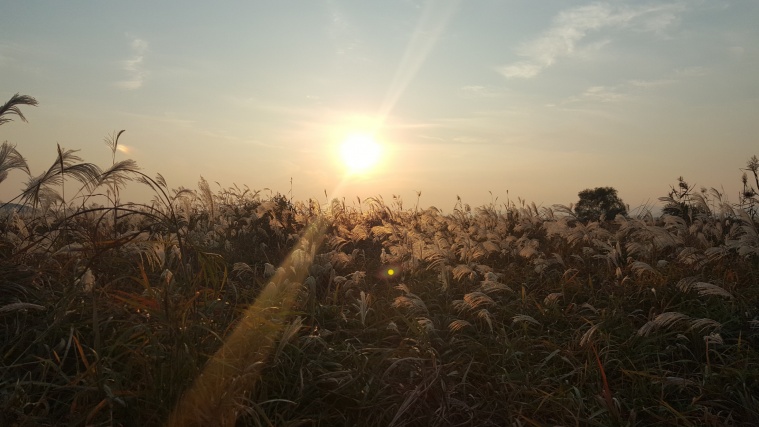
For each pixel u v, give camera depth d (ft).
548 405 16.12
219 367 14.08
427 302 23.59
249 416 13.44
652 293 23.00
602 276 26.21
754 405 15.16
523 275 27.81
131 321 15.97
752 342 18.92
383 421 14.73
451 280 26.35
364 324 19.75
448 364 16.79
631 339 19.08
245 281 25.03
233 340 15.83
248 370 13.74
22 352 15.10
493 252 32.71
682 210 35.76
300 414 14.21
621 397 16.55
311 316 19.88
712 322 18.08
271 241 34.88
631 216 36.29
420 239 32.71
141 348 14.43
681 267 26.63
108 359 14.12
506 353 18.30
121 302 17.49
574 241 32.04
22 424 11.96
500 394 16.31
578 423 14.73
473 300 20.85
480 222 42.37
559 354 18.79
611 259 27.76
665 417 15.60
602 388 16.69
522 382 16.87
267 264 22.50
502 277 26.63
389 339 19.60
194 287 17.12
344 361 16.75
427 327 18.62
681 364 18.35
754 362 17.34
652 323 18.28
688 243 29.89
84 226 25.05
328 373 15.24
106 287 17.69
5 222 22.98
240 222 38.99
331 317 20.76
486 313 20.17
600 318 20.85
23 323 16.24
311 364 15.72
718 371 17.57
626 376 17.53
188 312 16.33
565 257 31.14
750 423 14.82
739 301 21.17
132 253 22.02
